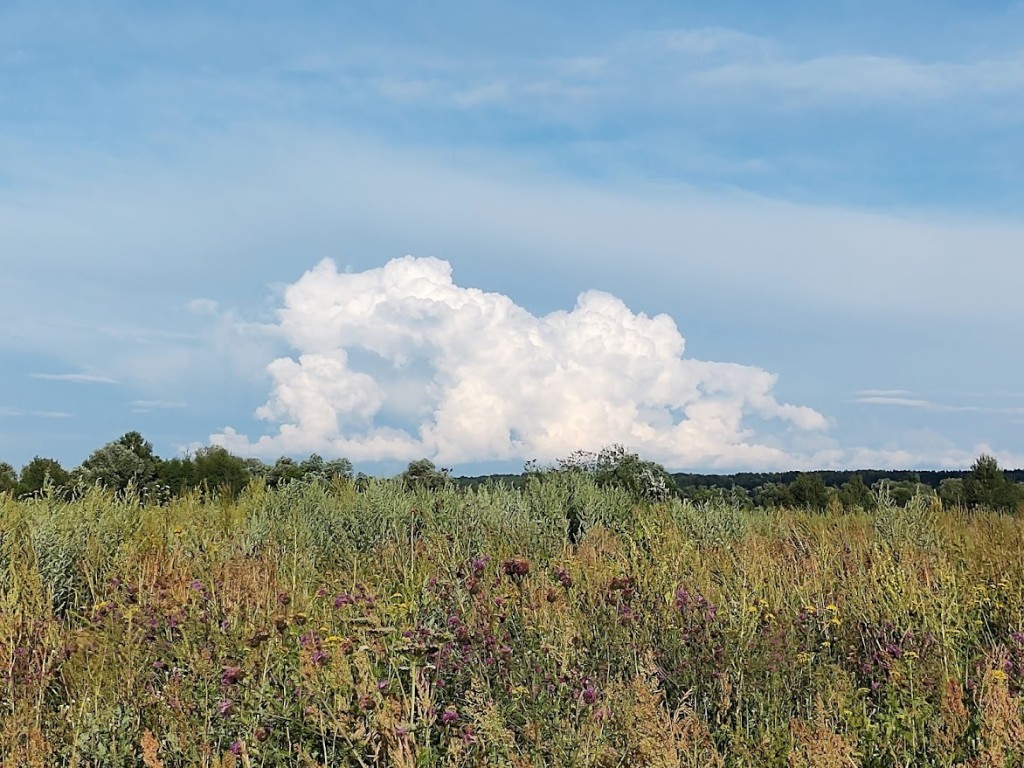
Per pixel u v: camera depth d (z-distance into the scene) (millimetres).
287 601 6633
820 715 4895
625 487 14609
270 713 4777
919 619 6809
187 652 5449
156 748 4371
